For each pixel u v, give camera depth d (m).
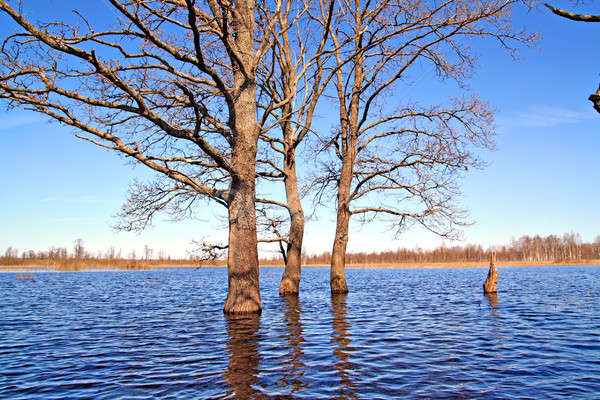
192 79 12.15
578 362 7.84
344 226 21.77
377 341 9.80
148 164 11.95
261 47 13.27
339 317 13.71
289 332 10.96
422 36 16.55
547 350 8.84
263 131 13.58
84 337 10.90
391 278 47.69
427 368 7.42
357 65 20.89
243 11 13.61
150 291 29.19
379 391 6.17
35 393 6.25
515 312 15.01
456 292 24.78
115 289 31.59
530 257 134.00
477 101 18.39
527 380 6.71
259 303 13.93
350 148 21.08
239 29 13.53
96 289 31.52
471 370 7.29
